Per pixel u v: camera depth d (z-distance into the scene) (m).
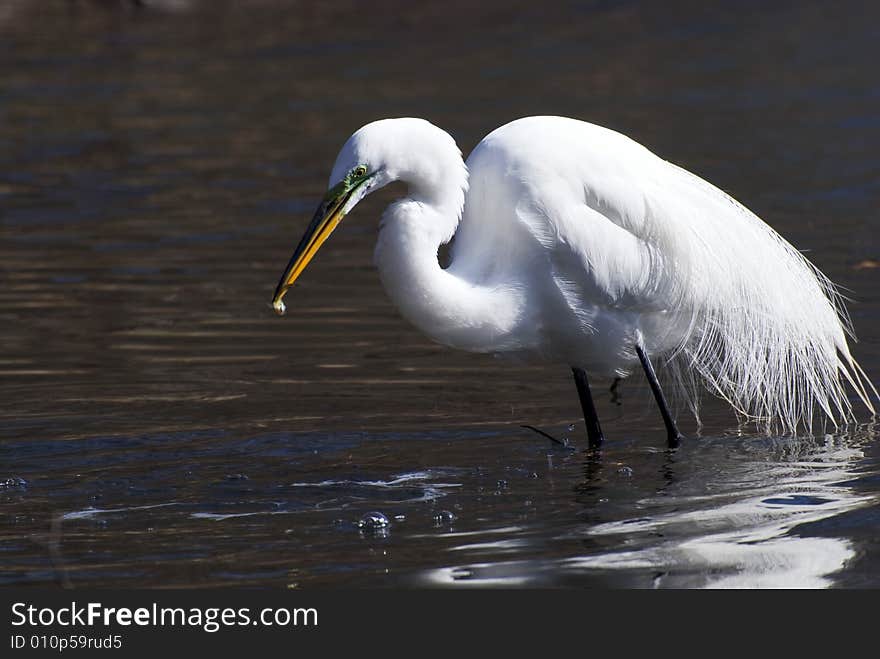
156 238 18.36
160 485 9.75
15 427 11.14
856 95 28.45
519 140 10.55
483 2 44.97
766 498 9.13
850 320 13.64
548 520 8.81
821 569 7.86
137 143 25.34
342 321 14.44
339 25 40.94
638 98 29.03
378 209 20.47
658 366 12.55
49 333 14.02
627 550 8.20
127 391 12.12
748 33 37.78
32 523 8.98
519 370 12.89
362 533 8.66
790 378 11.13
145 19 41.69
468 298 10.26
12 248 17.80
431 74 32.69
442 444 10.72
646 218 10.59
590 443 10.70
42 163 23.64
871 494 9.13
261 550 8.38
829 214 18.83
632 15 41.81
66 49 36.66
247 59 35.19
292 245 17.92
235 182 22.03
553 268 10.49
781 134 24.80
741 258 11.00
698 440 10.80
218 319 14.52
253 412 11.55
